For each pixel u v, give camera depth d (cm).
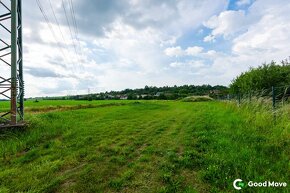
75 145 841
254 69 2322
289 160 565
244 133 884
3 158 678
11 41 1040
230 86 3550
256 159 568
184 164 581
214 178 477
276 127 868
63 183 495
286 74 1980
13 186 473
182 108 3094
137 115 2042
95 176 526
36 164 619
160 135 1008
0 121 1070
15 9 1059
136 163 611
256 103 1406
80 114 2053
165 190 439
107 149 765
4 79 1017
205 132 967
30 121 1145
